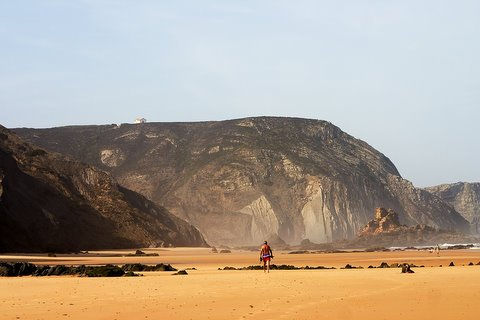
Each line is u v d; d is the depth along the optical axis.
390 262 77.25
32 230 129.50
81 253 124.25
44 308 24.72
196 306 24.89
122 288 33.19
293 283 34.84
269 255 48.28
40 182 162.00
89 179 188.38
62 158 189.62
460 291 29.06
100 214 172.88
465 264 67.69
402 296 27.41
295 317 21.78
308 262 82.44
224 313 22.88
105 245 156.12
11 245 116.50
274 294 28.84
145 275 46.91
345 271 48.06
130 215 180.00
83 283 37.34
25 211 132.50
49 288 33.78
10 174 140.88
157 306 25.05
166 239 184.75
